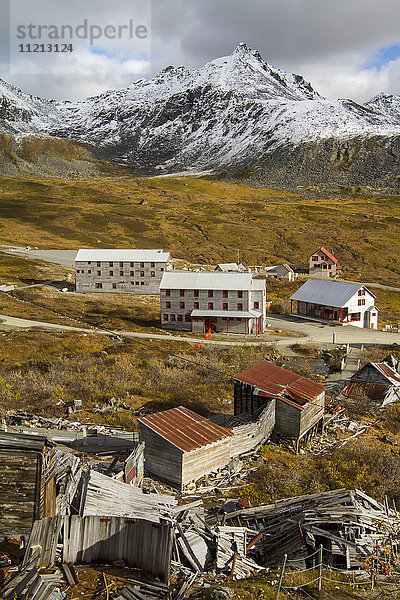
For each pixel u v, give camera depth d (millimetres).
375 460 30547
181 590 16766
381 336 72938
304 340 69875
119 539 17984
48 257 131750
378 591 17688
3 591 15094
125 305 89438
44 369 49156
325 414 41844
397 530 21172
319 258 126500
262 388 36531
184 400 42125
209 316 73562
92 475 20750
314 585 17844
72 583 16594
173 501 22344
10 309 76625
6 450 18516
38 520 18141
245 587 17391
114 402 39750
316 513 20906
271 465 30422
